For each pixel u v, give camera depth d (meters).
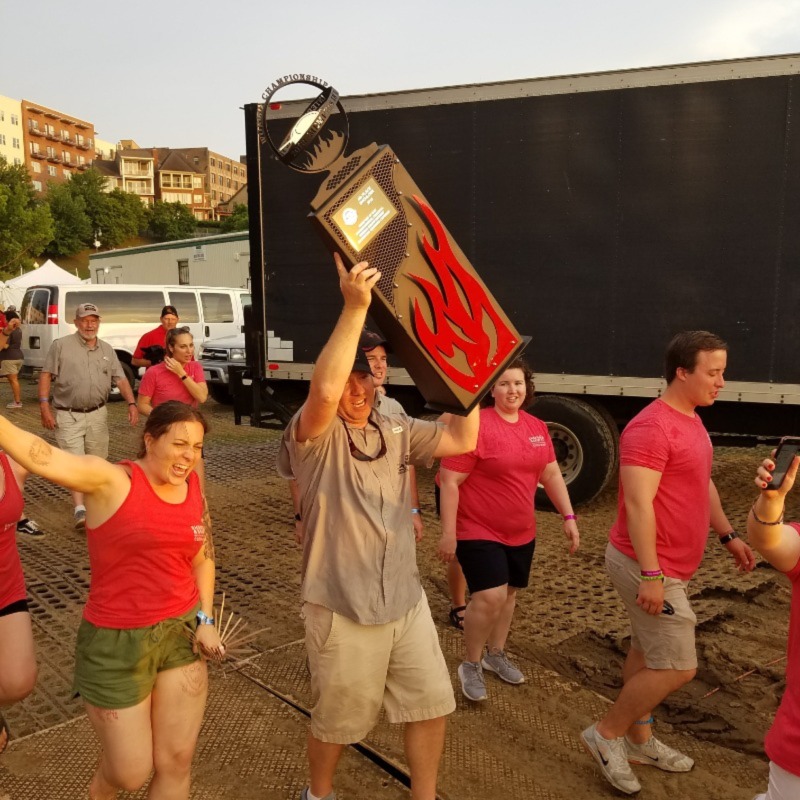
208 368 13.23
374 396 2.58
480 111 6.92
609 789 3.09
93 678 2.34
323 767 2.69
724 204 6.30
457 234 7.12
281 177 7.61
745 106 6.16
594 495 6.92
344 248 2.03
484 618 3.57
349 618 2.49
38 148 113.00
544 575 5.39
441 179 7.11
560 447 7.09
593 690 3.88
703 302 6.44
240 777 3.09
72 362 6.38
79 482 2.29
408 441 2.63
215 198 144.50
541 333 6.95
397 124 7.20
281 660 4.09
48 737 3.35
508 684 3.90
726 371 6.41
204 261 25.98
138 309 15.12
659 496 2.87
